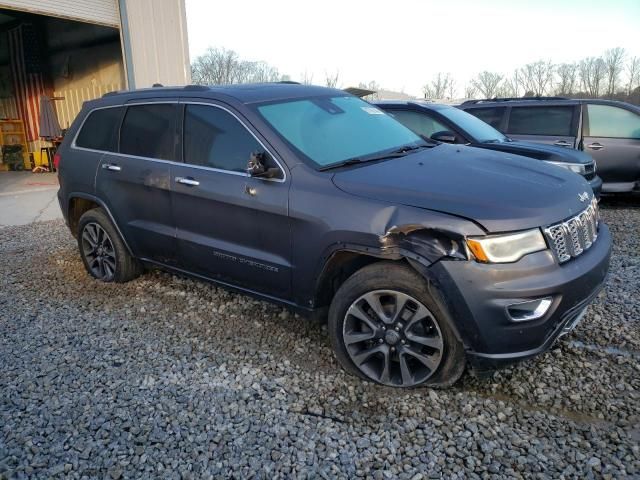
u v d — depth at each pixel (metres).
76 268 5.58
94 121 4.90
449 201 2.84
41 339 3.90
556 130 8.27
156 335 3.92
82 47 13.70
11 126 15.09
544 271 2.70
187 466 2.52
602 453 2.52
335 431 2.75
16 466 2.55
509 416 2.83
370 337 3.10
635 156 7.89
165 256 4.34
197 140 3.94
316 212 3.15
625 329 3.73
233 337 3.84
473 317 2.71
